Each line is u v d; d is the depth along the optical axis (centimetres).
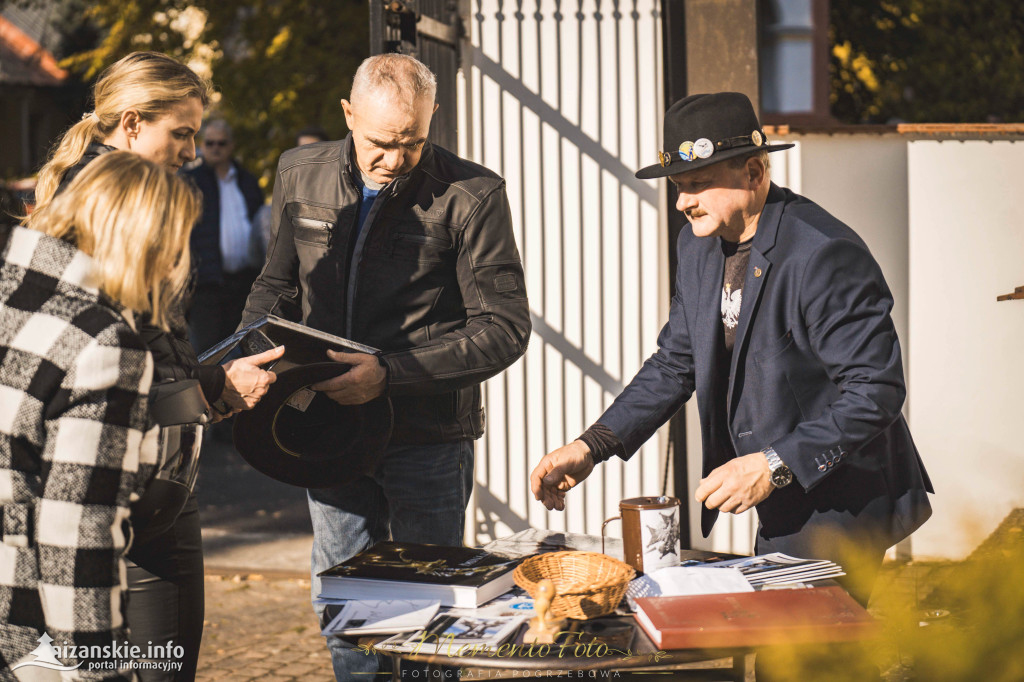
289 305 291
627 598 200
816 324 231
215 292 711
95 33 2028
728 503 221
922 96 887
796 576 210
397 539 288
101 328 176
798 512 238
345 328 280
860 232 453
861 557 211
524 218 432
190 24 1045
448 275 280
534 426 437
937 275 455
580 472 248
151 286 188
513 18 427
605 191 426
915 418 459
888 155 452
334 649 281
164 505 212
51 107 2200
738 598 189
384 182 271
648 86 420
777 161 450
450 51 412
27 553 181
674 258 429
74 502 174
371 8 337
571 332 432
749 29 406
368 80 254
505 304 277
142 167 184
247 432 253
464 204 274
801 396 238
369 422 266
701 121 233
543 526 438
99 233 179
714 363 250
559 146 428
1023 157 448
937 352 456
